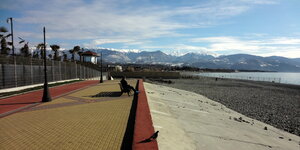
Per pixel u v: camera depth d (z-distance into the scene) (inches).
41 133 224.4
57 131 229.8
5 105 422.9
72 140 197.9
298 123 486.0
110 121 268.7
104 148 174.4
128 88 532.7
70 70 1310.3
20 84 761.0
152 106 384.2
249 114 570.3
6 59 685.9
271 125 459.8
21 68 770.2
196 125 324.2
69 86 893.8
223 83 2158.0
